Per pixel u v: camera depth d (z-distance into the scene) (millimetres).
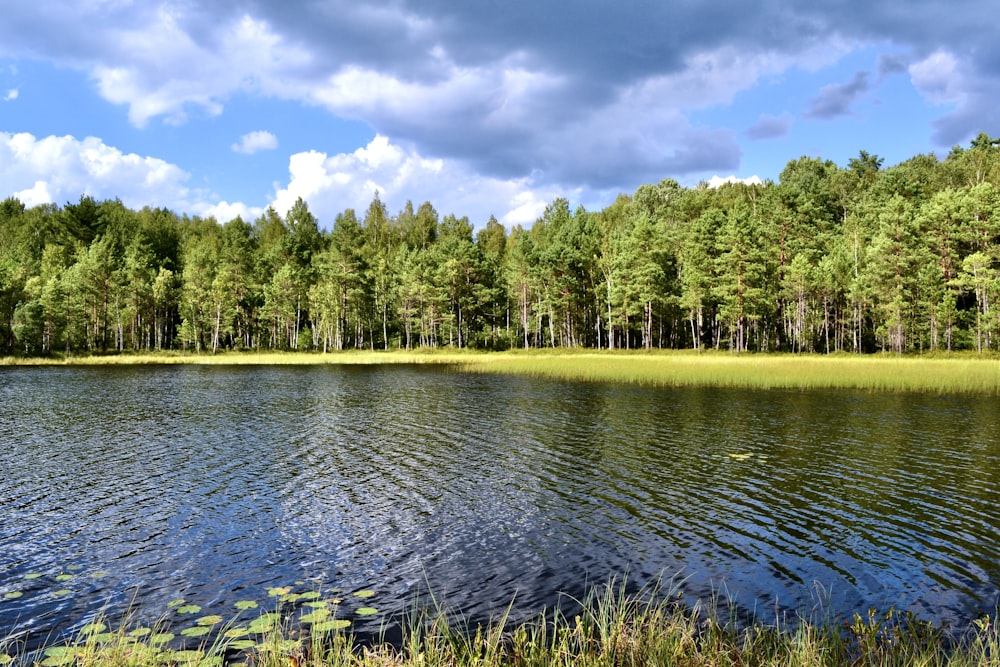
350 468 16875
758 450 18844
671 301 83438
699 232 85500
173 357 81875
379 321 113625
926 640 7281
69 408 29703
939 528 11758
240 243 124750
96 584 9375
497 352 92625
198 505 13469
